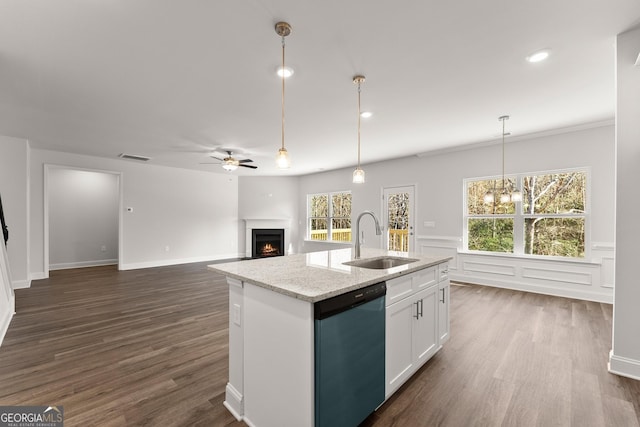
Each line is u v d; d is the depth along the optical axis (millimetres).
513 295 4332
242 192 8406
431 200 5629
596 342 2752
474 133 4336
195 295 4383
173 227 7113
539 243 4523
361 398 1619
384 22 1852
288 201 8570
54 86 2715
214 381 2133
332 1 1663
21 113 3418
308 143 4836
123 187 6297
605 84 2740
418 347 2193
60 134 4309
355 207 7008
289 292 1420
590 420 1709
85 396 1946
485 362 2393
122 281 5270
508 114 3541
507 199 3697
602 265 3949
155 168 6801
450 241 5371
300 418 1409
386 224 6367
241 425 1704
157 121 3723
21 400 1902
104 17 1775
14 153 4539
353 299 1546
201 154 5633
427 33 1972
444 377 2174
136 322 3287
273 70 2457
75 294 4418
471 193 5219
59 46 2080
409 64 2373
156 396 1955
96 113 3426
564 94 2971
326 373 1405
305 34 1971
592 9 1749
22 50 2121
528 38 2033
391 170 6273
